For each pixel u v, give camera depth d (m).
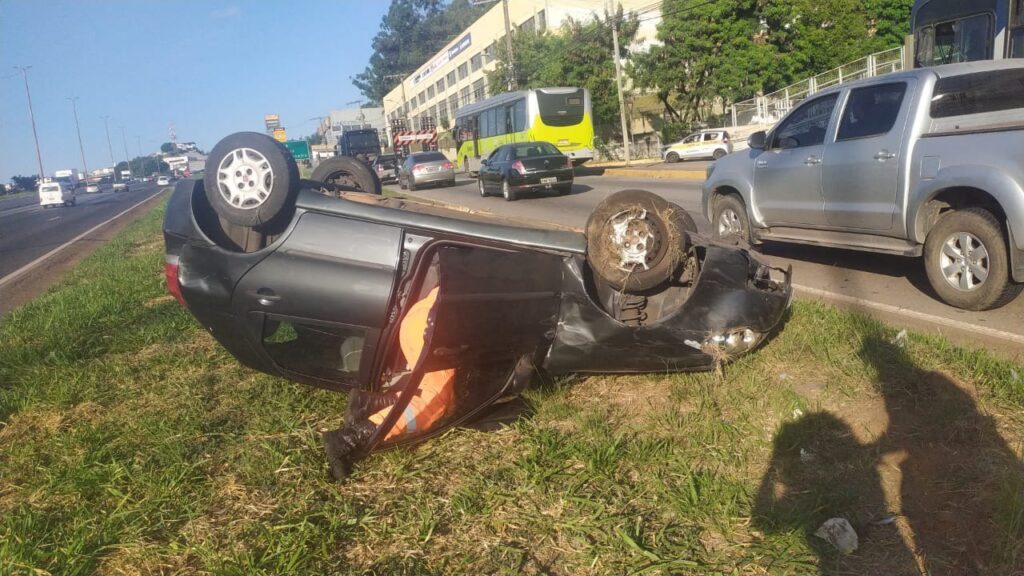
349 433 3.66
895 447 3.46
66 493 3.63
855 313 5.32
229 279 4.04
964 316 5.58
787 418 3.80
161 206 29.20
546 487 3.34
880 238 6.54
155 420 4.38
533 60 43.28
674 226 4.18
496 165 20.73
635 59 39.03
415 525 3.14
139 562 3.04
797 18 36.00
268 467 3.71
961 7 11.69
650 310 4.67
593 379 4.59
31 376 5.44
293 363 4.21
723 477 3.30
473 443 3.87
